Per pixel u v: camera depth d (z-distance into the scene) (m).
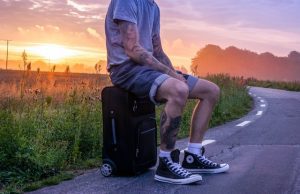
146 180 2.42
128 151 2.46
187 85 2.43
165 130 2.35
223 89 9.98
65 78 4.16
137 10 2.45
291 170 2.68
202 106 2.57
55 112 3.77
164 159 2.36
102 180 2.44
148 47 2.53
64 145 3.15
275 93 16.83
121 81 2.44
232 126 5.62
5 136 2.75
